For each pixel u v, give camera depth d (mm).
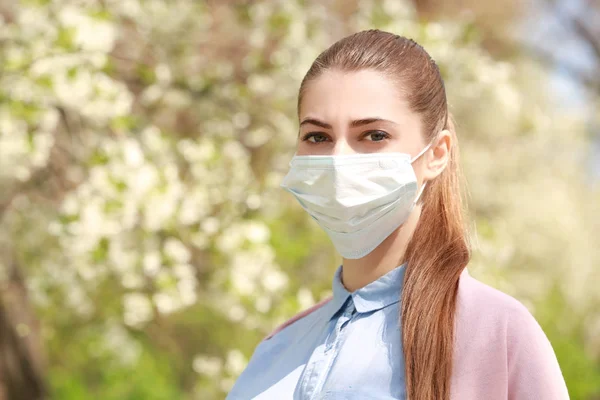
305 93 1845
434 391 1617
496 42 10641
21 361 6043
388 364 1695
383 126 1766
